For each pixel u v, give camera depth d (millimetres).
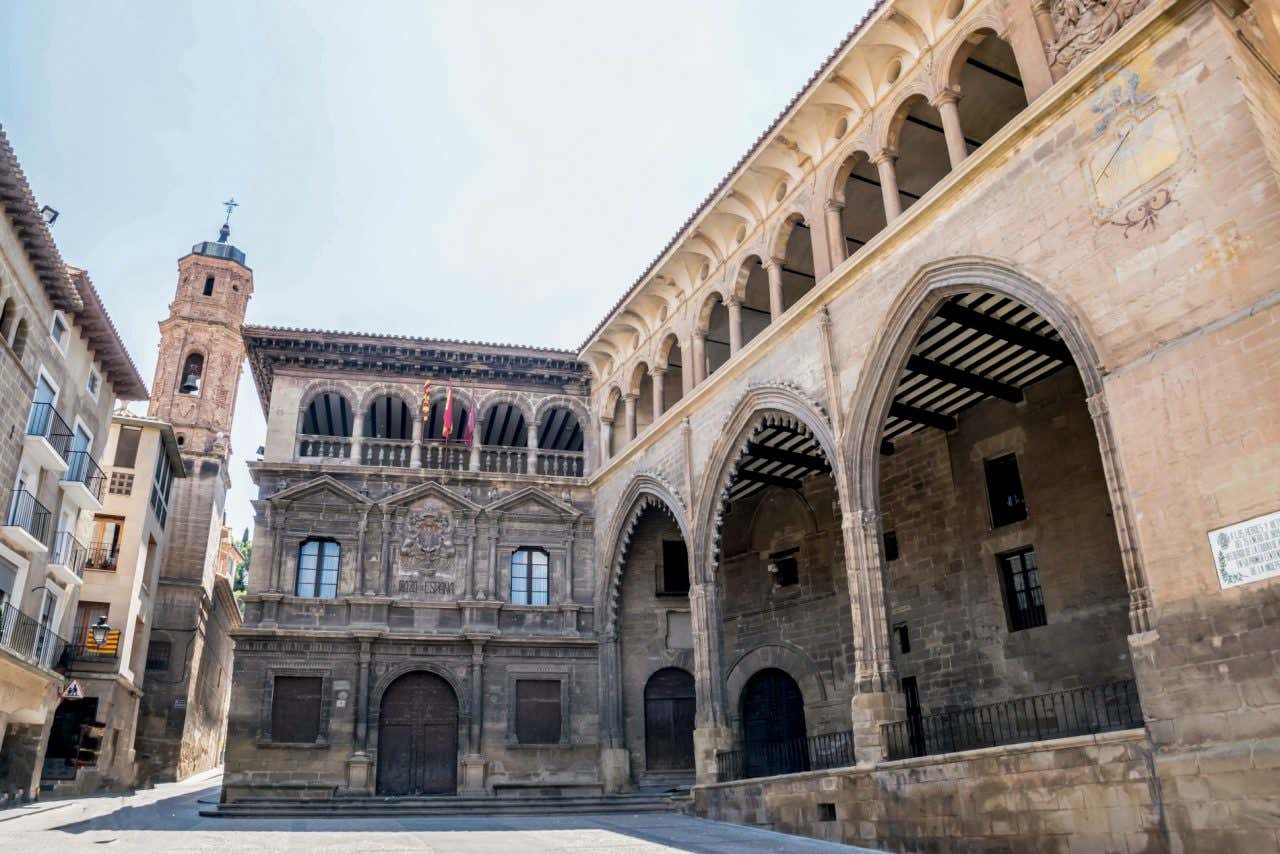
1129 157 16062
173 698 48156
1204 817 12922
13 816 22344
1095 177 16609
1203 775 13039
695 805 25312
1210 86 14992
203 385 58906
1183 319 14719
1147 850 13477
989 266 18547
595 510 35719
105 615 38656
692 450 28672
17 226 25297
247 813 26562
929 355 23672
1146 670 14086
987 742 24125
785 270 30562
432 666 32438
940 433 27344
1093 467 23156
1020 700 20984
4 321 25578
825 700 29625
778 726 31281
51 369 28969
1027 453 24797
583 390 37625
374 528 33562
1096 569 22594
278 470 33312
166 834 19016
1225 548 13484
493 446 36125
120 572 39406
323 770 30266
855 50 22391
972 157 19047
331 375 35375
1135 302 15500
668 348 32156
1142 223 15633
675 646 34312
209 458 54219
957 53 20531
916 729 25969
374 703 31422
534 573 34906
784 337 24750
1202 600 13625
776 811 21344
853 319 22250
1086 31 17422
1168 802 13344
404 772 31203
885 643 19938
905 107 22172
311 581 32625
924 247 20375
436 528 34094
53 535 29750
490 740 32062
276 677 30984
